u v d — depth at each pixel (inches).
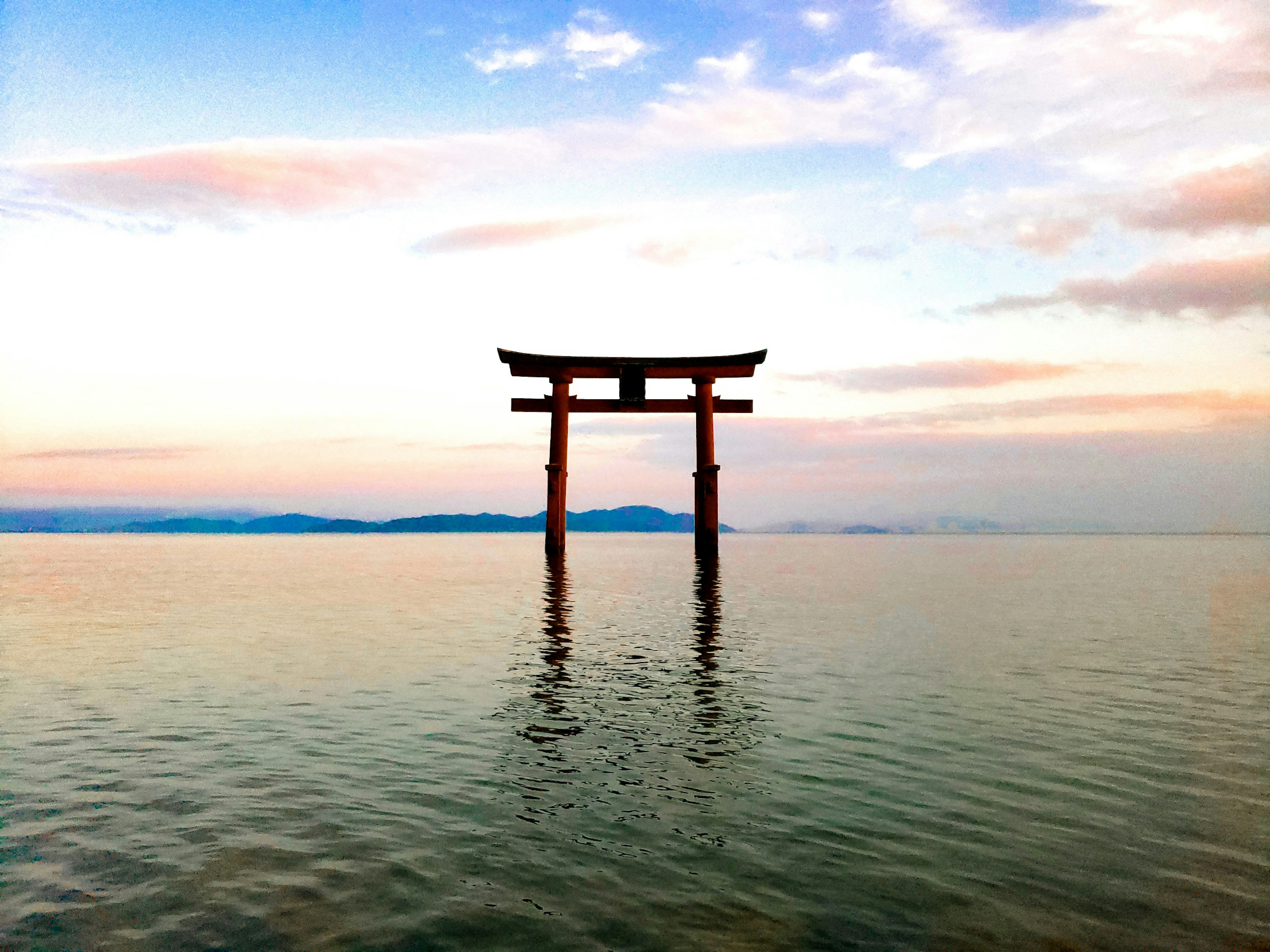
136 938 172.7
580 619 750.5
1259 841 230.2
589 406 1496.1
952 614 797.9
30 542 5438.0
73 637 633.6
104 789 272.1
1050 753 318.0
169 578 1366.9
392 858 215.8
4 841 226.2
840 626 698.2
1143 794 270.4
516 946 170.6
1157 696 419.5
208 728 354.3
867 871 209.2
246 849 221.3
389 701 404.8
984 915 185.6
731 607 855.7
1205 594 1045.2
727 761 306.0
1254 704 402.6
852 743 330.6
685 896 194.7
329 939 173.0
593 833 234.5
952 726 358.3
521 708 391.9
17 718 371.9
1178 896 195.3
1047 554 2812.5
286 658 531.8
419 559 2247.8
